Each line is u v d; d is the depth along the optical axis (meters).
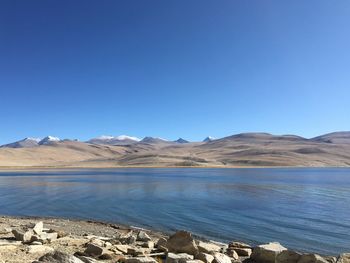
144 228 30.41
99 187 71.56
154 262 13.24
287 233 28.72
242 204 45.69
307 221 34.00
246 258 16.41
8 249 15.70
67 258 10.91
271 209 41.38
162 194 57.94
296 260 14.30
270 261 14.91
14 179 98.75
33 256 14.39
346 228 30.77
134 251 15.91
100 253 14.94
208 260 14.20
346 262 13.73
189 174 126.56
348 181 90.69
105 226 30.92
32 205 45.69
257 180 92.94
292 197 54.41
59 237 20.50
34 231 20.41
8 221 31.95
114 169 188.12
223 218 35.25
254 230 29.77
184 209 41.16
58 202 48.44
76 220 34.66
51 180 94.00
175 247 15.80
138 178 101.75
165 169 184.38
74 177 108.25
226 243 24.89
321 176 115.62
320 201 49.44
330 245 25.08
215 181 88.75
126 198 52.56
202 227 30.86
